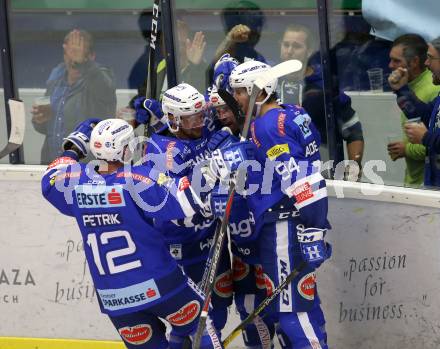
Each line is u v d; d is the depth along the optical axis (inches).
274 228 589.0
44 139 714.8
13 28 701.9
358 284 652.1
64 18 698.2
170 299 570.6
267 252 594.2
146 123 651.5
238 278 646.5
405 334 642.2
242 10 671.1
